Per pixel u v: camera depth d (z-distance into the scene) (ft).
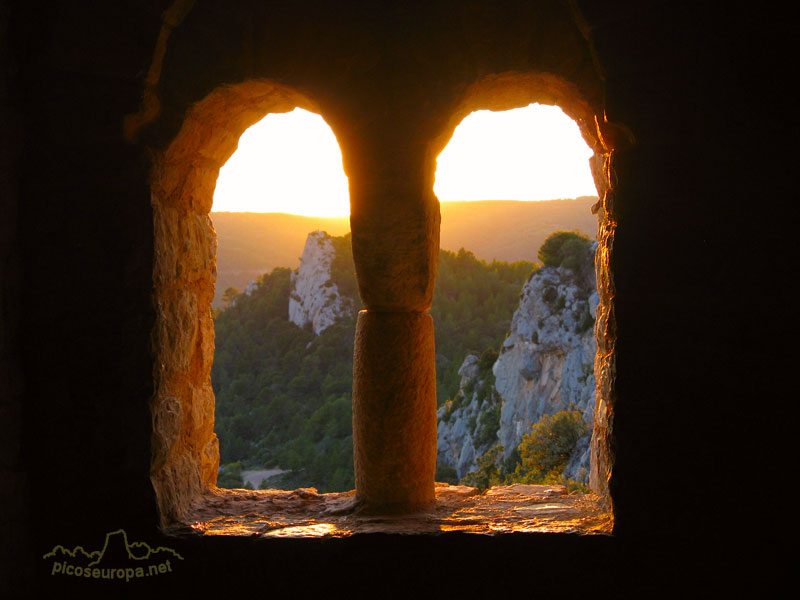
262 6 8.01
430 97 8.02
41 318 7.76
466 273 138.31
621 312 7.36
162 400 7.98
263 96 8.65
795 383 7.03
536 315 76.48
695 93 7.22
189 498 8.80
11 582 7.53
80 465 7.70
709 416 7.16
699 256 7.22
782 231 7.09
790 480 7.02
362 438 8.36
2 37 7.57
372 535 7.45
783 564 7.02
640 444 7.27
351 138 8.09
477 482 60.85
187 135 8.23
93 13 7.68
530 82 8.45
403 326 8.30
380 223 8.04
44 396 7.74
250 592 7.52
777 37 7.09
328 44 8.04
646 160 7.33
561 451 33.73
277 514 8.63
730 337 7.15
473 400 84.74
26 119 7.81
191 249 8.93
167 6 7.63
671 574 7.20
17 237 7.76
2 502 7.46
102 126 7.68
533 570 7.35
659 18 7.24
